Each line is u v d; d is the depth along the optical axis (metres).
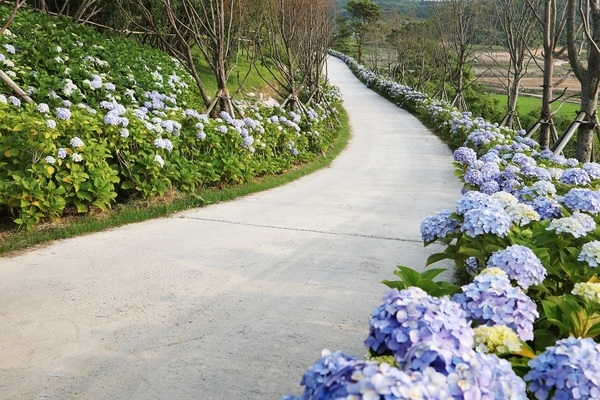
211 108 9.95
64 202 5.68
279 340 3.52
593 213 4.34
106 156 6.28
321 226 6.27
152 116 8.26
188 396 2.88
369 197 8.05
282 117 11.04
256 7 14.21
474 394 1.48
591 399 1.65
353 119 20.72
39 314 3.73
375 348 1.84
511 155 8.56
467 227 3.28
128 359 3.24
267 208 7.13
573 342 1.85
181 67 14.98
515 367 2.05
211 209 6.95
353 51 55.56
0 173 5.50
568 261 3.46
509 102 14.63
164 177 6.96
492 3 18.39
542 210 4.35
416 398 1.31
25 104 6.76
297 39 16.70
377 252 5.35
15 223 5.52
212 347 3.41
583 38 10.65
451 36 21.91
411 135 16.69
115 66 10.92
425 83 29.12
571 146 16.12
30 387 2.91
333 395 1.39
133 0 13.21
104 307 3.89
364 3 45.91
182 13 15.13
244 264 4.89
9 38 9.37
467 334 1.75
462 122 14.34
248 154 8.80
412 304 1.81
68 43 10.71
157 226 6.02
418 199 7.96
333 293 4.30
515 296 2.24
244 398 2.88
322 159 11.84
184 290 4.26
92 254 4.98
